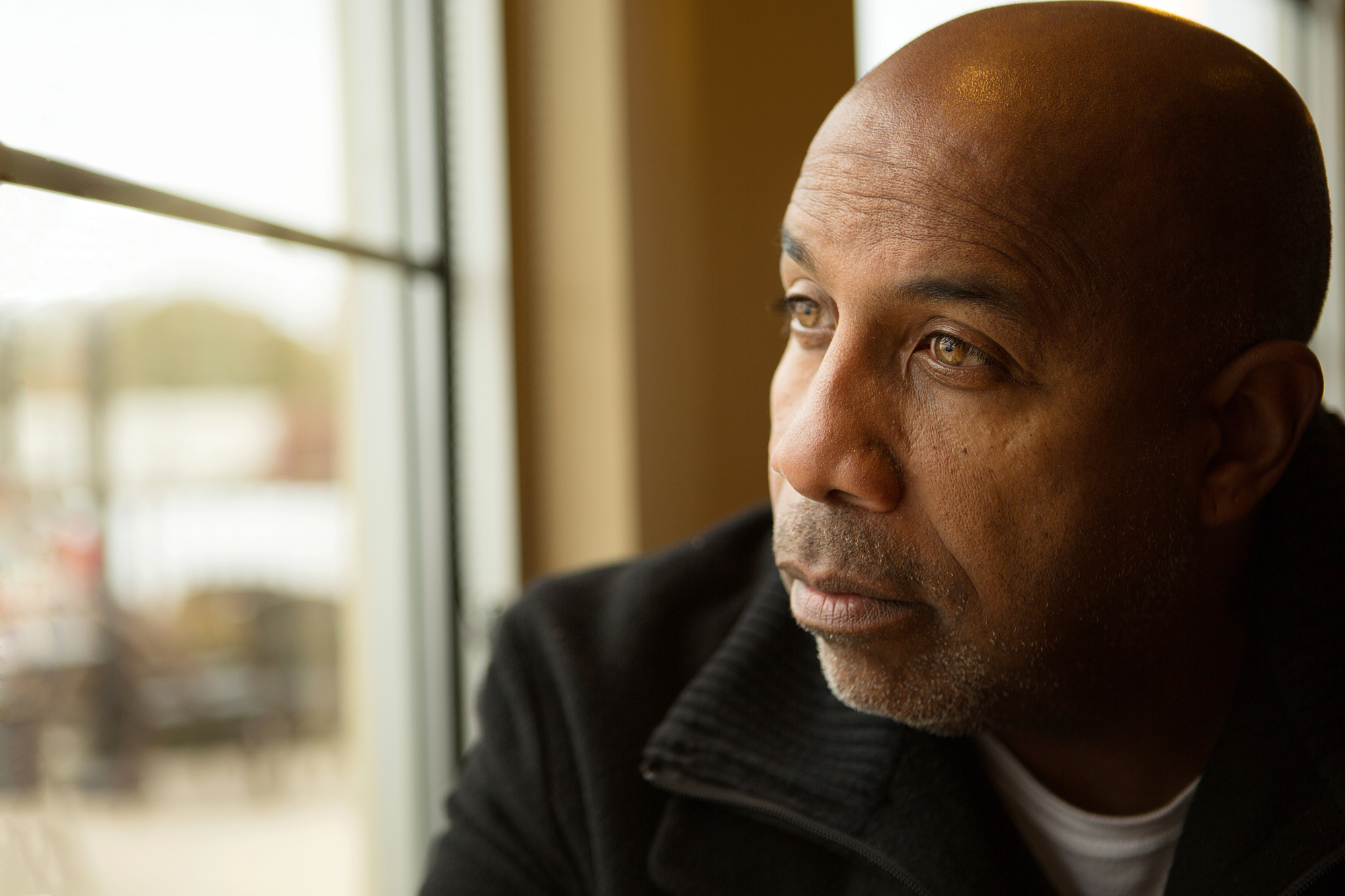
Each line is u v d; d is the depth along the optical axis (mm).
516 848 636
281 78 1070
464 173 1128
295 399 2441
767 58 1297
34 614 920
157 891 2047
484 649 1146
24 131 719
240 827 2400
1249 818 551
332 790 2561
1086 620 499
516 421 1136
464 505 1145
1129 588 503
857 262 473
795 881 594
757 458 1309
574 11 1116
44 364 2094
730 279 1260
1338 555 576
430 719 1156
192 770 2492
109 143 829
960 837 558
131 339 2342
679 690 665
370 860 1279
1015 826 582
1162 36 482
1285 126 502
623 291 1100
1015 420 467
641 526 1122
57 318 2131
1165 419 489
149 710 2430
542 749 652
